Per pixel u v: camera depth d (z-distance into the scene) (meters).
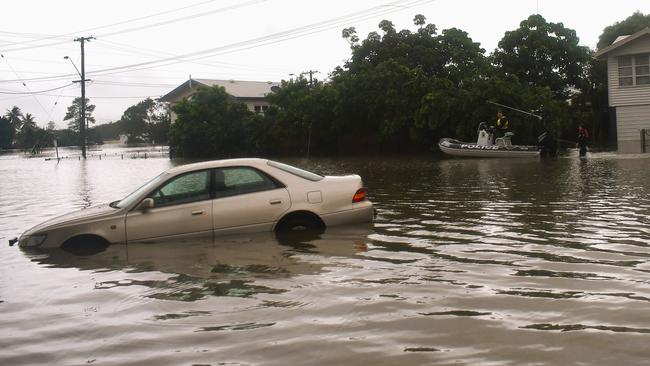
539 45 38.22
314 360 4.05
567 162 22.98
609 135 40.09
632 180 15.18
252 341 4.46
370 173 21.75
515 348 4.14
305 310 5.17
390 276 6.24
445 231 8.83
